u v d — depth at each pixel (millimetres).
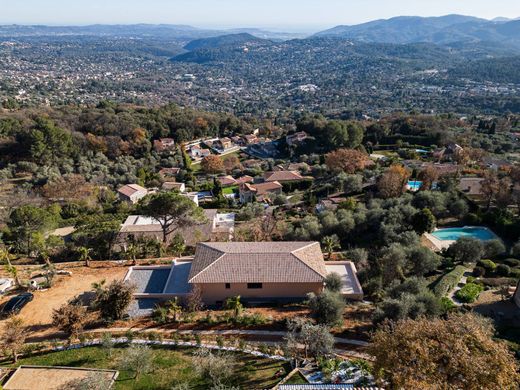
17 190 86438
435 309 29266
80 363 25000
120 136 134375
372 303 33969
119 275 38469
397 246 40469
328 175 99375
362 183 80938
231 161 128000
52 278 37312
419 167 87000
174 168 118750
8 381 23312
